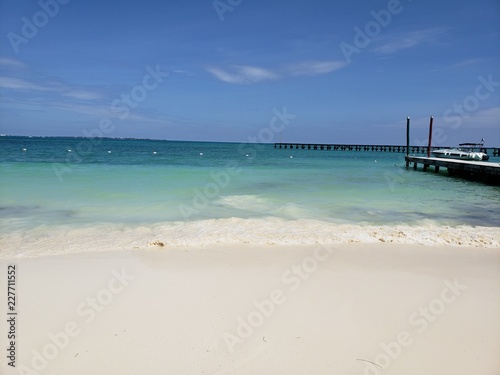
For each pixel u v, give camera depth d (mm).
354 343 3484
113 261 5898
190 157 41000
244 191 14633
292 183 17969
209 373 3031
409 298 4531
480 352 3355
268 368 3096
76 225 8445
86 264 5723
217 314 4035
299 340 3520
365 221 9656
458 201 13695
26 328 3686
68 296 4473
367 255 6383
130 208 10617
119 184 15438
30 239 7223
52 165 23234
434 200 13711
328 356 3271
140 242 7094
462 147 47062
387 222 9562
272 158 44750
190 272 5410
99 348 3357
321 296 4547
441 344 3482
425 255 6422
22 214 9492
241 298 4473
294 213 10430
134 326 3752
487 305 4355
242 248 6762
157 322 3840
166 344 3436
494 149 64062
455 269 5676
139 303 4293
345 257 6242
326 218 9906
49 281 4961
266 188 15727
